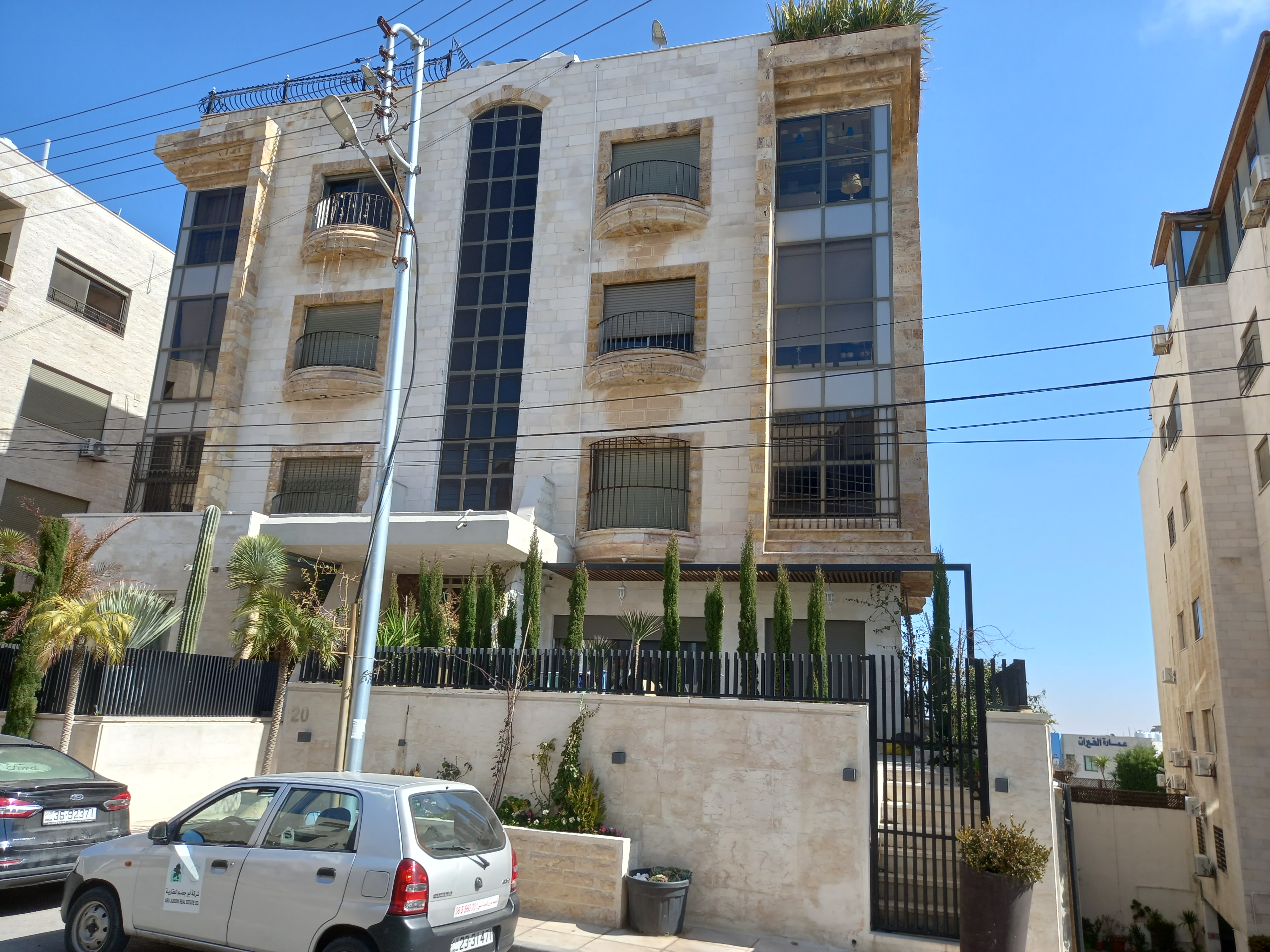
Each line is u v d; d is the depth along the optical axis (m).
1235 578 19.30
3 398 25.70
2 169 26.06
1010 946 8.62
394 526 17.92
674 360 20.86
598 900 10.29
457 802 7.64
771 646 19.33
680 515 20.56
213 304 25.31
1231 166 20.50
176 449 24.22
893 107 22.33
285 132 25.97
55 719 12.66
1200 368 20.67
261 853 7.26
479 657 12.85
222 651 17.97
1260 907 17.67
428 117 25.28
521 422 22.00
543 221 23.45
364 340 23.80
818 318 21.27
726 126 22.86
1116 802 23.95
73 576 14.28
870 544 19.17
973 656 10.92
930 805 11.59
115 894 7.80
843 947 9.96
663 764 11.28
